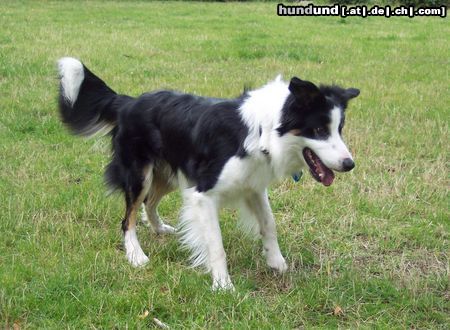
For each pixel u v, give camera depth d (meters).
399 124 5.01
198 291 3.08
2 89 5.72
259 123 3.03
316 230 3.62
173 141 3.25
